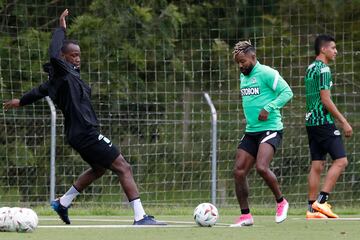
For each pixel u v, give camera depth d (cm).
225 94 6238
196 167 6069
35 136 5750
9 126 5859
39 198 5878
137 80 6450
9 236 2309
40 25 6844
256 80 2948
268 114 2902
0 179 5862
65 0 6838
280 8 7369
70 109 2861
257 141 2961
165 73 6319
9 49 6150
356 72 6675
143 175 5878
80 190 3039
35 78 6312
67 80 2859
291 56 6253
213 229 2680
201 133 6150
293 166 5816
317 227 2867
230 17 7244
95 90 6197
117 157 2883
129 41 6625
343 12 7275
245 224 2938
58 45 2861
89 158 2891
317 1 7231
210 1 7294
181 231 2564
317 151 3756
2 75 6253
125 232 2503
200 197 5884
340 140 3703
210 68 6275
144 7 6794
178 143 6031
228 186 5912
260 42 7156
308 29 6950
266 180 2938
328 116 3703
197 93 5966
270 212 4300
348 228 2820
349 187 5928
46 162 5875
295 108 5897
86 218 3638
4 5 6556
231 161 5919
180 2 7312
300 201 5772
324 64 3678
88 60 6300
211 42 7106
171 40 6731
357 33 7156
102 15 6612
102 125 5847
